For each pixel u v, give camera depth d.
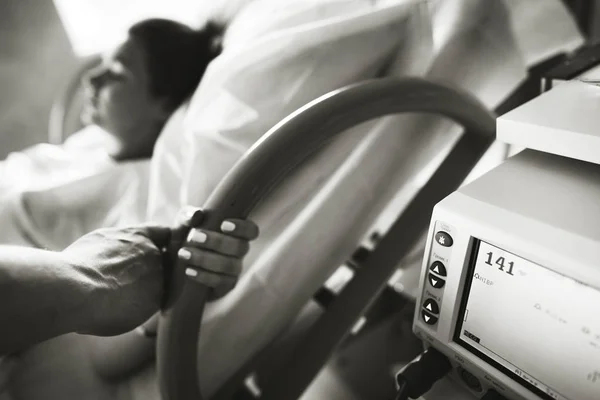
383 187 0.67
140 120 0.91
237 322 0.66
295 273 0.65
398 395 0.49
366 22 0.62
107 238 0.48
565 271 0.36
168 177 0.77
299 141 0.48
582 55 0.61
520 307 0.40
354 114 0.51
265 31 0.73
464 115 0.61
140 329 0.66
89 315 0.41
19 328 0.36
